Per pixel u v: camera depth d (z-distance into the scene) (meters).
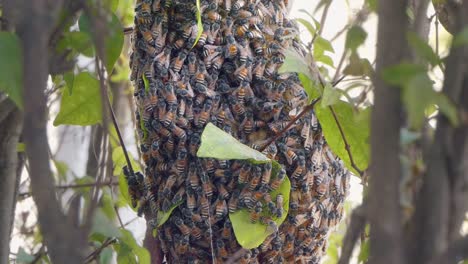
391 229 1.11
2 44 1.29
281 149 1.45
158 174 1.47
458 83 1.13
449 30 1.40
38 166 1.12
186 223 1.44
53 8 1.12
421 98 1.11
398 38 1.13
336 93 1.39
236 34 1.46
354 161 1.45
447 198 1.12
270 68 1.46
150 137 1.46
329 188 1.48
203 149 1.38
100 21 1.17
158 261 1.49
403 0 1.14
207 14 1.46
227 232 1.44
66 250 1.13
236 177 1.44
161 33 1.46
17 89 1.29
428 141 1.14
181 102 1.44
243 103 1.45
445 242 1.12
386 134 1.12
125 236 1.45
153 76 1.45
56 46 1.41
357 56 1.38
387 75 1.12
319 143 1.46
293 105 1.46
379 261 1.11
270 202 1.44
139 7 1.47
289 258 1.47
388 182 1.11
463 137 1.12
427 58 1.18
